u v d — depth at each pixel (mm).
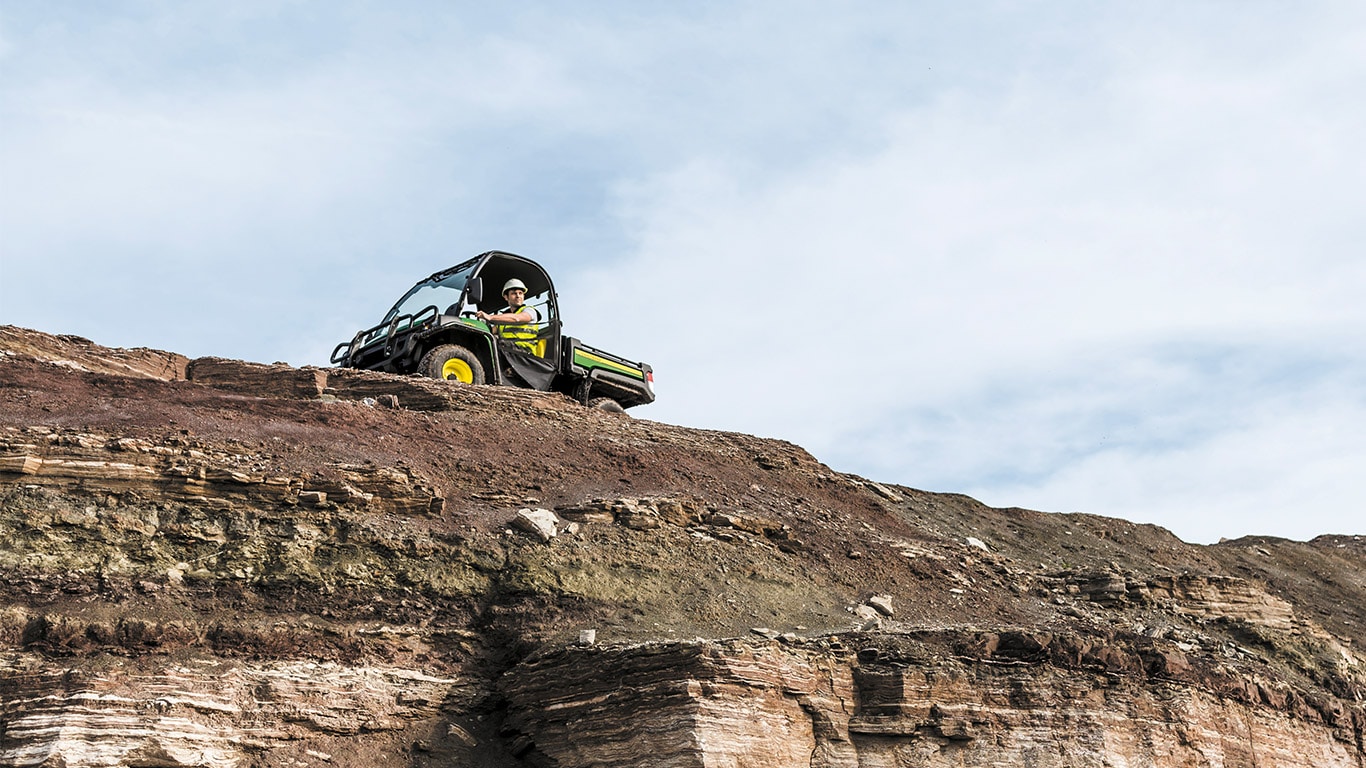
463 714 16125
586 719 15383
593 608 17516
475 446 21391
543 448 22141
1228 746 18609
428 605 17125
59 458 16750
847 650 16734
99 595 15648
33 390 19031
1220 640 22188
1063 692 17203
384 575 17219
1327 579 31375
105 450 17016
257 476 17484
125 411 18922
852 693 16438
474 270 24859
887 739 16219
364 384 22938
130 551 16266
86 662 14648
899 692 16297
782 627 18047
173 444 17766
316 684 15375
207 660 15141
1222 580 24000
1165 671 18297
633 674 15422
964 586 21547
